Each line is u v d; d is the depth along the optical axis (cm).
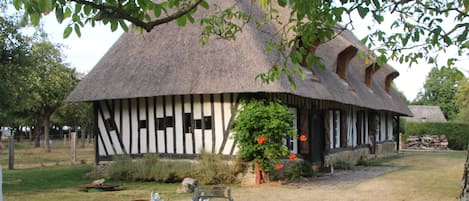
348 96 1496
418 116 4688
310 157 1412
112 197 972
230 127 1180
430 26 405
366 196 949
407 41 414
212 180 1142
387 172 1430
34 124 3600
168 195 998
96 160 1416
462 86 4419
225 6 1386
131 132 1352
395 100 2355
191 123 1242
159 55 1360
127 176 1274
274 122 1072
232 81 1144
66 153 2625
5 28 1378
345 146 1684
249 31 1263
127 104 1363
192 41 1336
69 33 319
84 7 313
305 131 1373
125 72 1373
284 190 1032
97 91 1361
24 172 1552
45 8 243
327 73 1508
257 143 1101
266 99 1150
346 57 1644
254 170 1140
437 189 1048
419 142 3225
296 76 1228
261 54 1185
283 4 366
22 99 1551
